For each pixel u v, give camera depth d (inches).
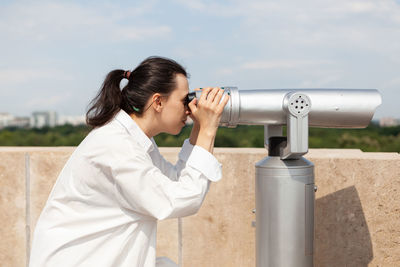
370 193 61.1
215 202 66.7
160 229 68.5
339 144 832.9
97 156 38.2
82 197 39.1
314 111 45.4
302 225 46.4
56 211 39.7
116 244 39.3
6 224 70.7
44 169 69.5
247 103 45.3
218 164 40.5
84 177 38.8
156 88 40.9
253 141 784.9
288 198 46.0
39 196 69.9
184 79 42.7
